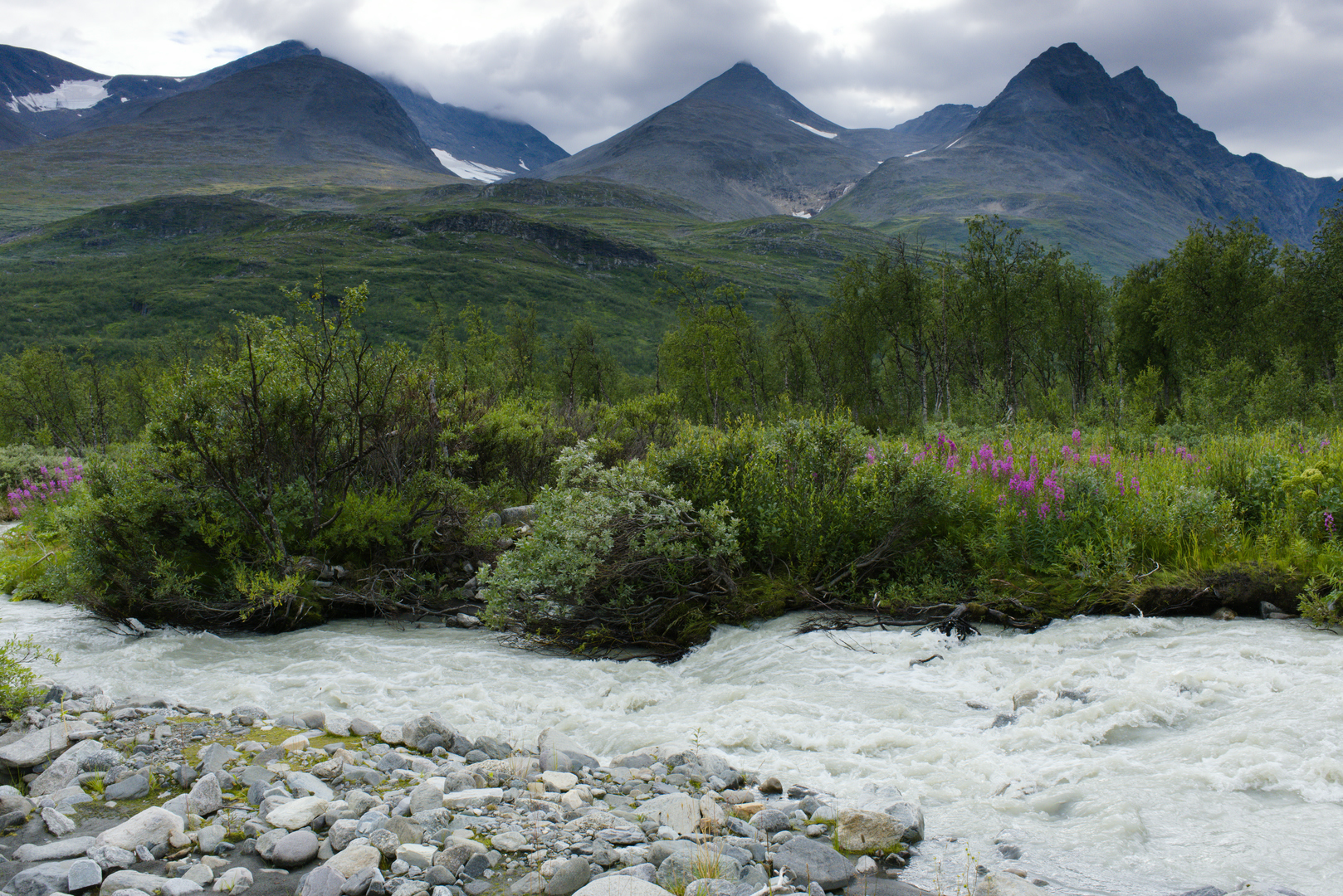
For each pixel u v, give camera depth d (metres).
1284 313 39.53
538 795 4.71
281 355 10.38
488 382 32.12
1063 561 8.37
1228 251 39.38
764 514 9.41
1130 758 4.82
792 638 7.91
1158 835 3.96
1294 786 4.27
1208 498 8.65
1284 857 3.64
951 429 20.05
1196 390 29.23
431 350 39.19
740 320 47.75
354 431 11.34
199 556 9.93
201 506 9.86
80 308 182.25
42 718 5.98
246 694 6.95
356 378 11.12
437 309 42.94
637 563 8.76
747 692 6.62
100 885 3.68
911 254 46.50
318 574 10.11
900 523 9.16
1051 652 6.86
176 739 5.72
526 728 6.18
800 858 3.83
